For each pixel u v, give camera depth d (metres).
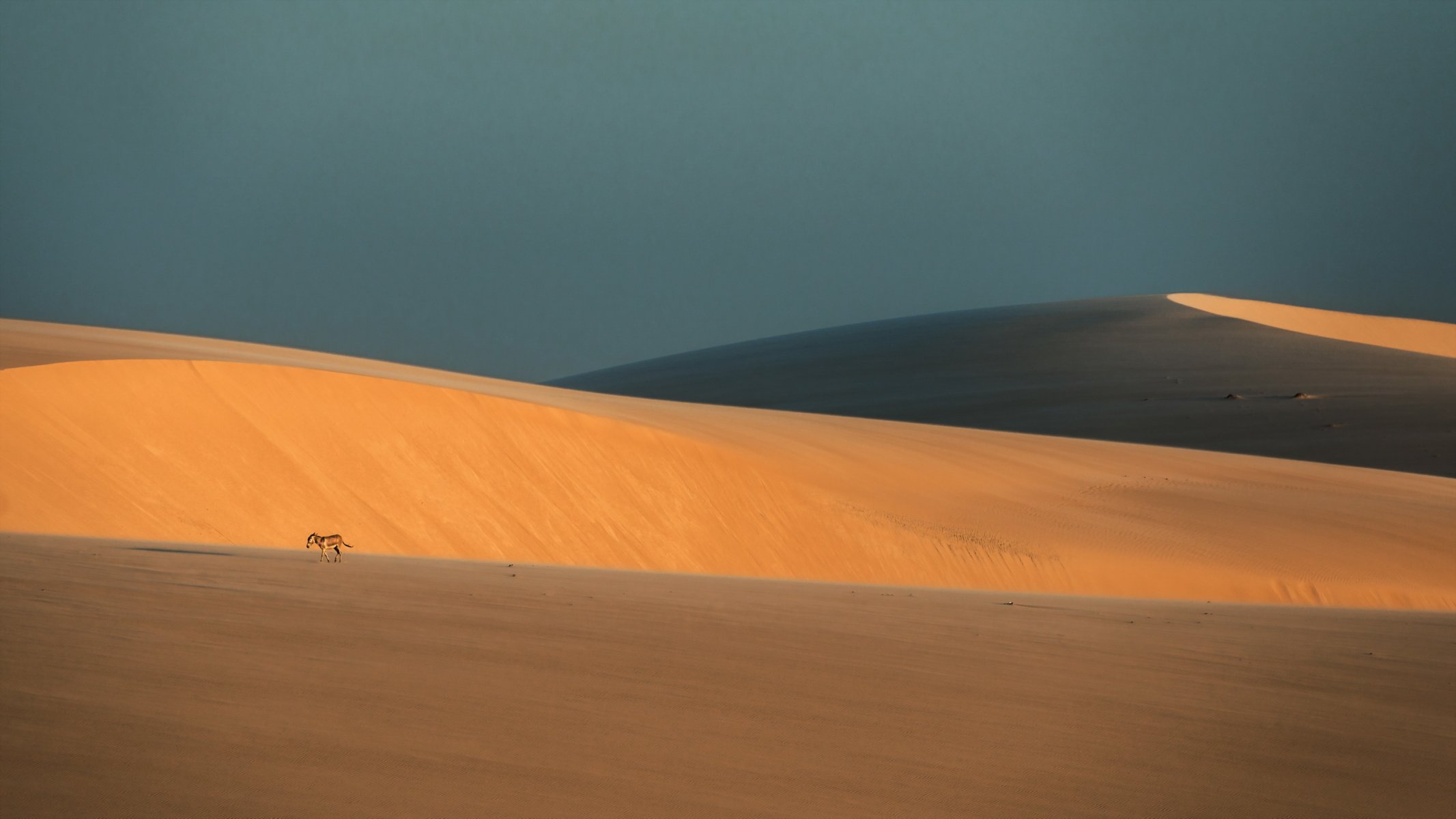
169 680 26.58
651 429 112.00
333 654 31.14
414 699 27.38
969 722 30.34
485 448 100.56
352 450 94.75
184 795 19.56
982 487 128.75
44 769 20.02
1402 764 29.73
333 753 22.69
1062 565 107.50
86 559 45.22
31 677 25.47
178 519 81.31
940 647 41.88
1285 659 45.84
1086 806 24.03
